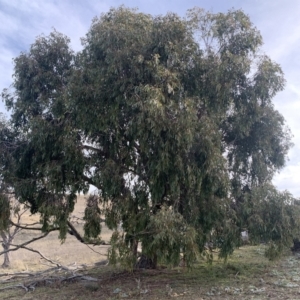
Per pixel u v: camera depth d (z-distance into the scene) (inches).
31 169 475.8
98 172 426.3
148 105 355.9
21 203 483.5
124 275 556.4
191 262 391.5
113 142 431.5
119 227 426.9
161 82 384.5
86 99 405.7
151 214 402.0
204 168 396.5
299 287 432.1
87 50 432.5
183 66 406.3
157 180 406.6
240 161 522.0
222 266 609.3
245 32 443.2
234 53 443.5
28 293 491.2
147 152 394.3
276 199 448.5
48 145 444.5
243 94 461.1
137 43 399.9
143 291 443.8
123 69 399.5
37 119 434.9
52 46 496.7
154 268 582.2
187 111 376.5
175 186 396.8
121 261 406.9
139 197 422.0
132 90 392.5
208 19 442.9
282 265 616.4
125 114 410.3
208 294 413.7
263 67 447.2
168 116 383.9
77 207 553.6
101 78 397.4
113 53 393.4
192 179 392.8
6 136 501.0
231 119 498.6
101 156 452.4
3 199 448.8
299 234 482.9
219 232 453.1
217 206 420.2
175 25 404.8
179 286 470.6
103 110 402.6
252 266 612.4
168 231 359.3
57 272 636.1
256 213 450.0
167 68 396.8
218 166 404.5
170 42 393.1
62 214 443.5
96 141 450.6
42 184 457.7
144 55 401.7
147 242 390.9
